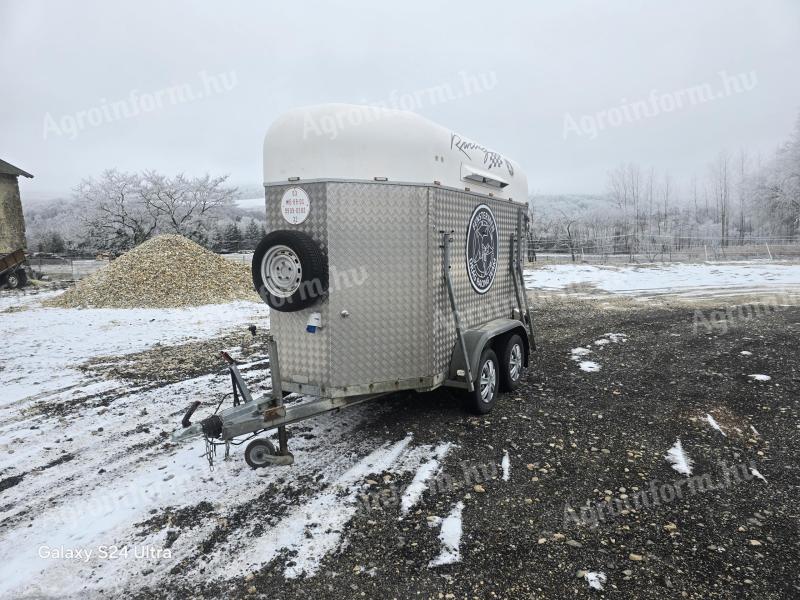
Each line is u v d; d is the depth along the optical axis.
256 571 3.00
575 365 7.70
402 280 4.70
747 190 40.94
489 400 5.62
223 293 14.75
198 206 39.75
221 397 6.30
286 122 4.52
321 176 4.37
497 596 2.75
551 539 3.27
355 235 4.47
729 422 5.32
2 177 24.28
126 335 10.17
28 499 3.91
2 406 6.08
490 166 6.08
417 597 2.76
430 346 4.88
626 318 11.95
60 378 7.24
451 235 5.14
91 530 3.47
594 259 31.14
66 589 2.89
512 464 4.34
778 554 3.10
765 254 30.91
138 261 15.67
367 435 4.99
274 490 3.95
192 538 3.35
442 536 3.31
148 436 5.12
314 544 3.25
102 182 37.34
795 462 4.39
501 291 6.58
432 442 4.80
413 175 4.66
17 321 11.70
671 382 6.76
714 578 2.89
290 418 4.21
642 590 2.79
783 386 6.50
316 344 4.53
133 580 2.95
